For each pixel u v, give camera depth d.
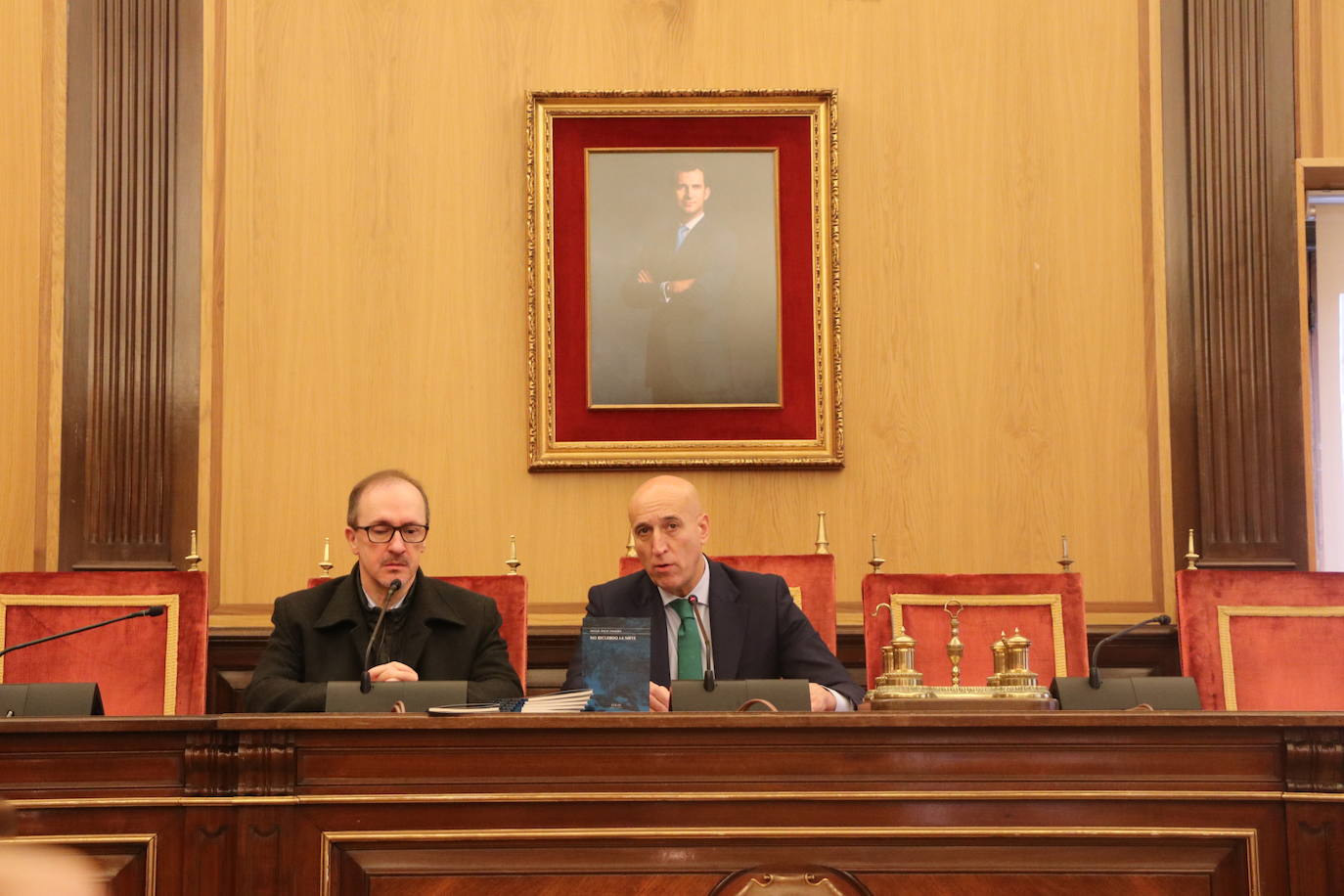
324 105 4.56
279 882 2.07
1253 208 4.58
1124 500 4.51
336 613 3.05
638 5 4.63
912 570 4.48
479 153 4.58
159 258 4.48
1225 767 2.14
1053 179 4.60
